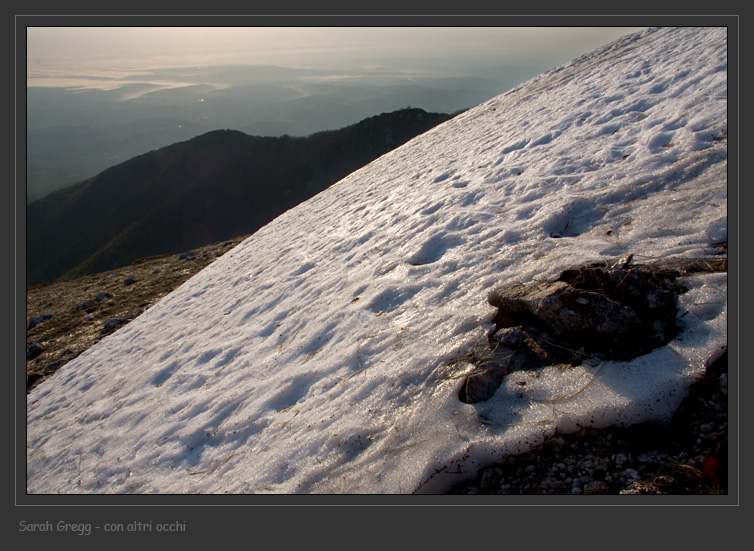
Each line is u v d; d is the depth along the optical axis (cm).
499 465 271
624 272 331
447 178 973
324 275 771
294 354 542
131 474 480
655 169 536
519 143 933
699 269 335
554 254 445
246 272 1140
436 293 483
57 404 923
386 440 313
